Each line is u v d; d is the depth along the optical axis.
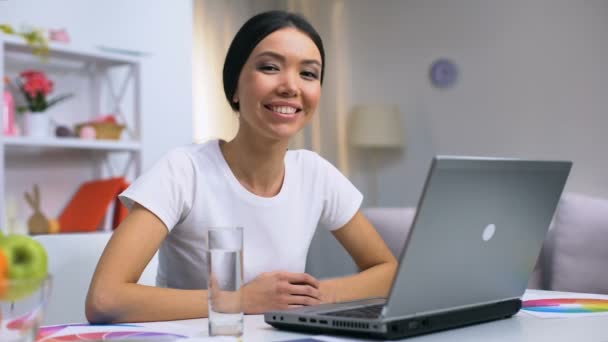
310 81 1.42
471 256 0.96
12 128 3.04
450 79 5.25
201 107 5.29
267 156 1.47
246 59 1.41
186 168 1.44
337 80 5.83
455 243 0.92
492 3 5.03
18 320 0.69
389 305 0.88
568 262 2.52
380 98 5.62
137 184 1.37
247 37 1.40
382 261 1.63
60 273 1.41
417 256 0.87
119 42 3.73
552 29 4.75
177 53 3.99
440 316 0.95
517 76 4.91
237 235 0.92
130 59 3.45
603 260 2.47
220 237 0.92
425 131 5.39
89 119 3.58
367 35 5.68
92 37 3.62
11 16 3.31
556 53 4.73
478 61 5.11
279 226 1.51
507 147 4.96
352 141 5.45
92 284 1.18
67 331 1.03
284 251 1.52
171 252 1.51
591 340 0.89
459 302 0.99
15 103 3.27
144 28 3.84
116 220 3.27
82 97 3.55
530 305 1.22
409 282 0.89
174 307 1.15
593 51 4.55
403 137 5.44
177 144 3.98
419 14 5.41
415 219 0.84
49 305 1.39
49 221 3.20
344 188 1.66
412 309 0.91
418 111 5.43
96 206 3.21
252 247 1.49
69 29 3.53
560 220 2.59
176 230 1.48
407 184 5.50
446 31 5.27
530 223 1.05
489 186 0.93
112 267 1.21
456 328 0.99
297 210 1.56
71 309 1.42
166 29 3.95
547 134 4.77
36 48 3.07
